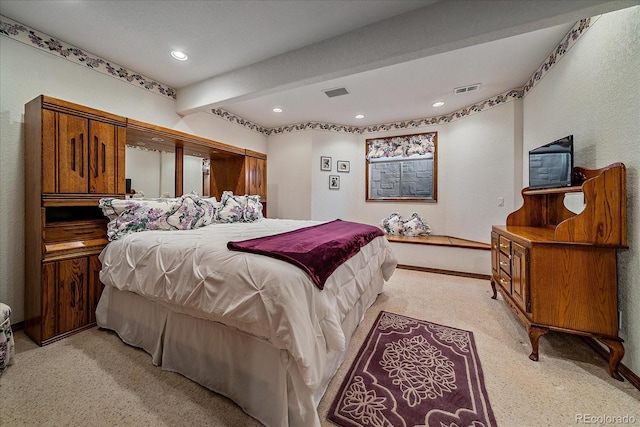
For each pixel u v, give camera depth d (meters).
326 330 1.21
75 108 1.91
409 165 4.45
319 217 4.47
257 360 1.20
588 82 1.83
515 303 1.88
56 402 1.27
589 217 1.51
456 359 1.63
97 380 1.43
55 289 1.82
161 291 1.49
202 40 2.14
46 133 1.77
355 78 2.81
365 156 4.67
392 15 1.87
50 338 1.79
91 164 2.00
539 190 2.20
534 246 1.61
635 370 1.40
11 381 1.41
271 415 1.14
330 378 1.41
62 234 1.88
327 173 4.52
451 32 1.73
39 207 1.78
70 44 2.18
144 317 1.70
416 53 1.86
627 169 1.48
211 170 3.74
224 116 3.80
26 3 1.72
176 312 1.50
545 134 2.47
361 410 1.23
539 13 1.52
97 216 2.21
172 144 3.05
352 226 2.56
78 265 1.93
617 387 1.38
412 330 2.00
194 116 3.31
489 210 3.41
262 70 2.44
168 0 1.71
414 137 4.28
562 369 1.53
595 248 1.50
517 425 1.15
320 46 2.16
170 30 2.01
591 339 1.74
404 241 3.85
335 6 1.77
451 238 3.97
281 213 4.66
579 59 1.93
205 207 2.56
